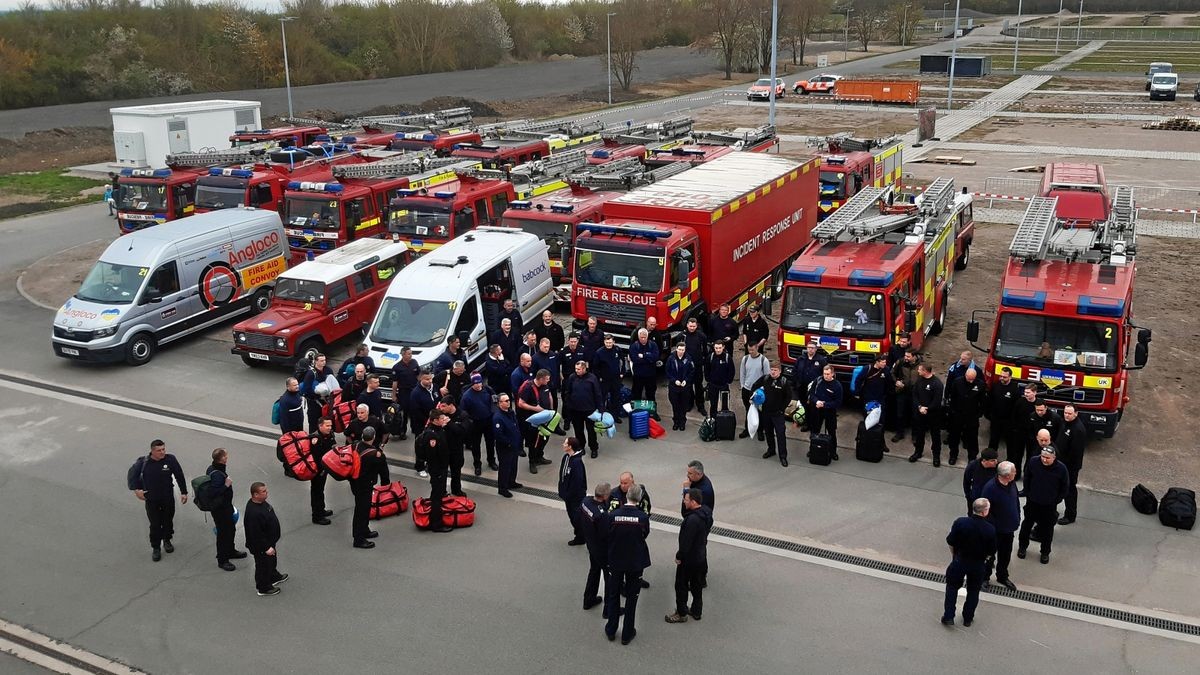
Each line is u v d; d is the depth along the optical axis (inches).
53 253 1115.9
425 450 480.4
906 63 3905.0
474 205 900.6
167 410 666.2
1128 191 776.9
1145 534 478.3
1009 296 574.2
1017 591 430.0
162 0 3206.2
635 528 381.1
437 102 2485.2
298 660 387.2
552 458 585.0
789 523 493.0
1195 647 388.5
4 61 2566.4
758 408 592.1
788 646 390.0
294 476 488.7
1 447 607.2
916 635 397.4
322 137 1338.6
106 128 2114.9
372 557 468.1
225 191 969.5
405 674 375.9
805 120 2284.7
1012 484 418.9
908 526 488.1
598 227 688.4
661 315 666.2
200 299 801.6
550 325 674.2
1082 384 553.3
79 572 462.3
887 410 601.6
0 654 398.3
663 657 384.2
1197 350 733.9
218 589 444.5
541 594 431.5
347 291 767.7
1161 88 2498.8
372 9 3772.1
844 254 664.4
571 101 2768.2
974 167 1566.2
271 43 3211.1
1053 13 7568.9
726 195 757.3
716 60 4074.8
